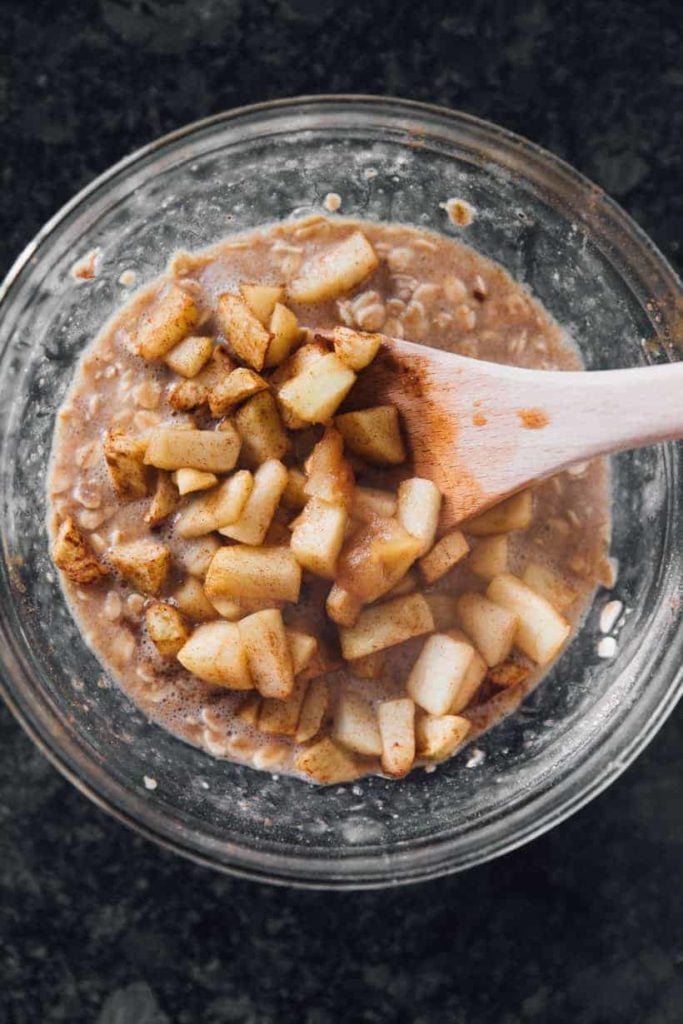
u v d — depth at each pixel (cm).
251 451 48
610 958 54
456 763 52
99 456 50
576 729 51
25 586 51
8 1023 54
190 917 54
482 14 54
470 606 50
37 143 53
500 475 47
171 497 49
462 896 54
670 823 54
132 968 54
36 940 54
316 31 53
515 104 54
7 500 51
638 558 52
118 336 51
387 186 52
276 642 48
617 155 54
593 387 46
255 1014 54
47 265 50
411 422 48
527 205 51
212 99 53
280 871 50
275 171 51
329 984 54
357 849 51
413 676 50
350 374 48
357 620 49
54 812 54
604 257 51
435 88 54
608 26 54
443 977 54
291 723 49
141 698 51
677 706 54
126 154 54
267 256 51
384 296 51
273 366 49
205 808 51
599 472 52
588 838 54
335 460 48
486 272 52
